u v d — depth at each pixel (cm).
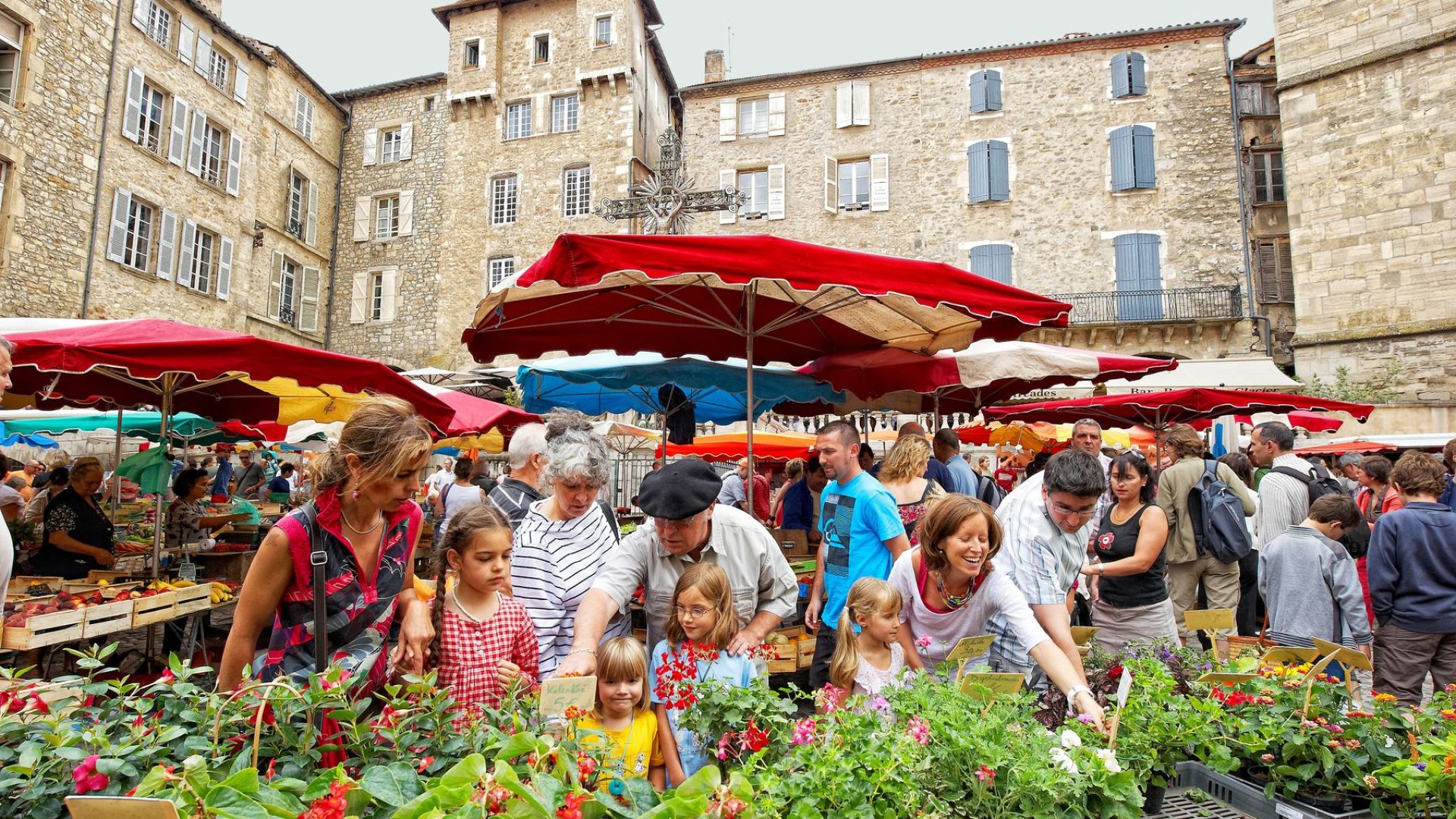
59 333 427
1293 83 1689
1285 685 251
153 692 178
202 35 1914
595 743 175
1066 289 1995
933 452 655
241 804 130
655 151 2475
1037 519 311
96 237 1561
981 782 174
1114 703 237
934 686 212
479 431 673
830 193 2153
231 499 1084
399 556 232
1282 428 607
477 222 2353
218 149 2000
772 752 192
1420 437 1384
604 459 309
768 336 537
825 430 395
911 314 452
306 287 2395
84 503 589
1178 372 1406
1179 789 224
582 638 255
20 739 158
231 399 712
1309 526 439
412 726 177
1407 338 1541
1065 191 2022
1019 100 2073
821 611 434
